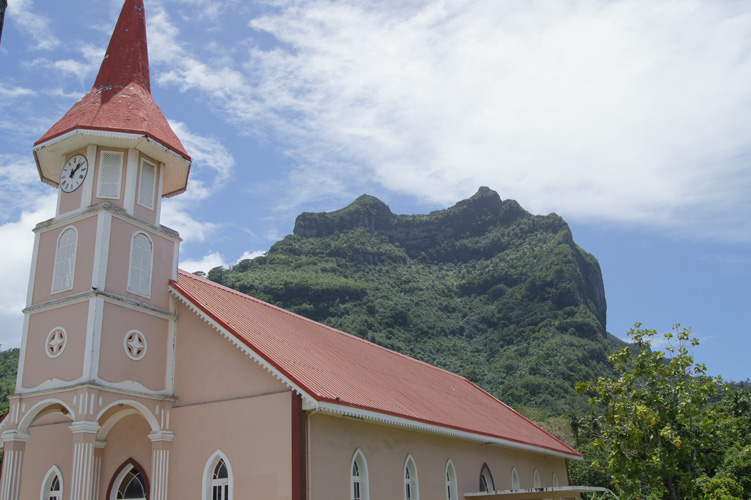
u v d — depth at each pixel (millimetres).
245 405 18953
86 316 18781
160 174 22062
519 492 26047
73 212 20234
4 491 18188
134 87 22141
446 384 37125
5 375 51250
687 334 23109
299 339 24266
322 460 18484
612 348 118000
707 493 21594
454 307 138750
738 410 37812
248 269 138125
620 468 22250
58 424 21391
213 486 18812
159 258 21266
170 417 19984
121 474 20625
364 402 19984
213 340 20297
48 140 20547
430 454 24891
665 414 21906
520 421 40062
